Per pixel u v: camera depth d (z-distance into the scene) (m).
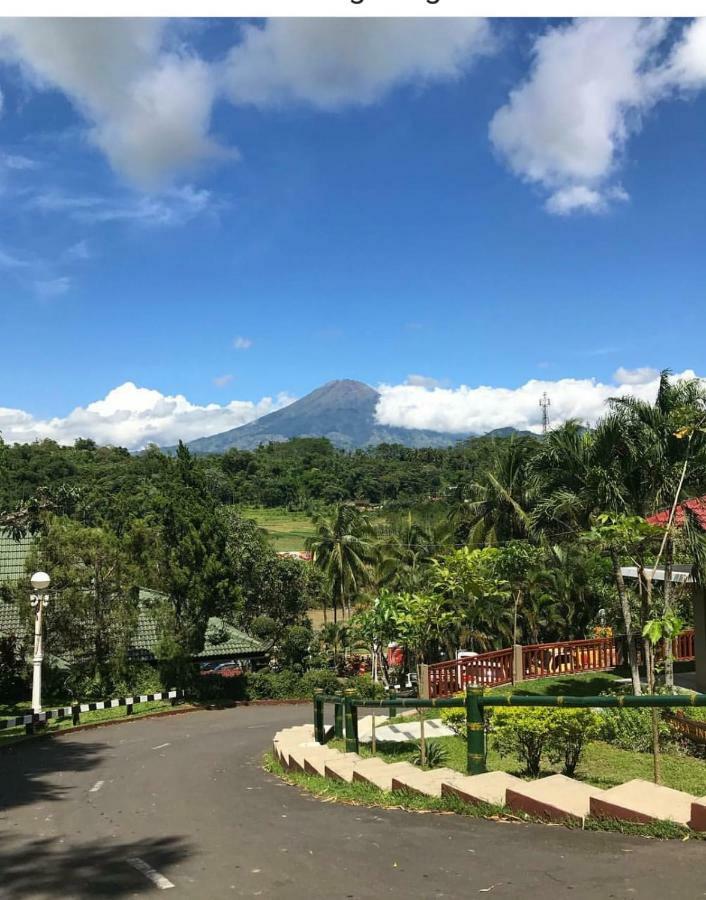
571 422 15.69
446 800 6.43
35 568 21.81
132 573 22.86
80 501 49.69
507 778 6.87
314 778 9.29
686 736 10.34
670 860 4.51
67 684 22.67
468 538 35.88
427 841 5.34
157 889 4.64
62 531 22.28
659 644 17.73
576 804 5.69
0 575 25.92
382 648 31.14
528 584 25.56
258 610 36.25
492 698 7.31
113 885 4.79
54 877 5.06
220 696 26.25
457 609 18.67
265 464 146.75
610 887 4.15
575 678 17.64
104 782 10.62
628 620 14.72
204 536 25.16
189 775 11.20
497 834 5.39
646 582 14.56
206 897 4.42
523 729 8.06
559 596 27.19
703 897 3.93
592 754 10.16
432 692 16.28
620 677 17.64
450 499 54.41
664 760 9.73
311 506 123.25
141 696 22.61
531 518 16.66
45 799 8.99
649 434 14.60
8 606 25.11
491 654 17.22
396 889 4.37
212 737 17.73
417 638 16.34
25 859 5.63
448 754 10.79
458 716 11.67
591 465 15.09
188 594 24.67
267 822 6.54
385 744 11.73
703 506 16.44
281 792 8.58
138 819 7.26
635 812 5.29
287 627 36.28
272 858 5.20
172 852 5.60
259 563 36.22
